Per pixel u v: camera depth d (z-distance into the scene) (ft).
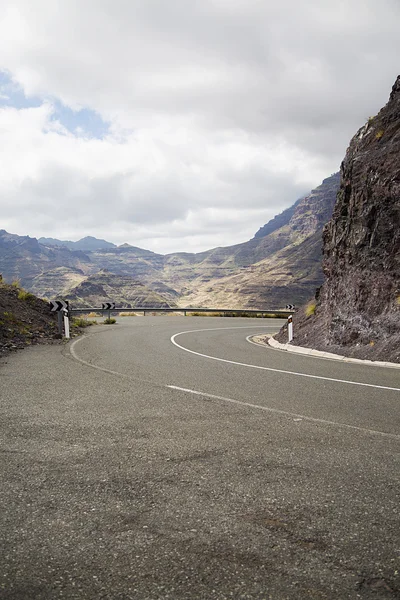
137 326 90.12
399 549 8.48
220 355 42.04
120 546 8.60
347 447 14.66
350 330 45.29
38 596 7.15
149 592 7.27
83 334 65.92
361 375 30.35
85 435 15.96
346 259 51.52
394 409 20.13
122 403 21.03
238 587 7.38
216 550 8.45
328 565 7.96
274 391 24.25
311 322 56.80
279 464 13.05
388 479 11.93
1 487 11.43
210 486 11.44
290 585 7.41
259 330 86.74
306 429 16.78
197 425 17.30
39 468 12.76
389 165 47.93
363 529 9.23
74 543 8.71
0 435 15.94
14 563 8.05
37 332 58.90
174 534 9.04
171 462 13.23
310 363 36.99
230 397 22.52
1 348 43.70
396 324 41.04
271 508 10.19
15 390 24.06
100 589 7.34
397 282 43.60
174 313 164.96
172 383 26.40
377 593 7.20
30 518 9.75
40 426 17.11
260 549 8.48
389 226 46.26
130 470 12.57
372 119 57.57
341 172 61.26
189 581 7.54
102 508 10.21
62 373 29.89
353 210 52.16
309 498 10.72
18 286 80.07
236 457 13.66
